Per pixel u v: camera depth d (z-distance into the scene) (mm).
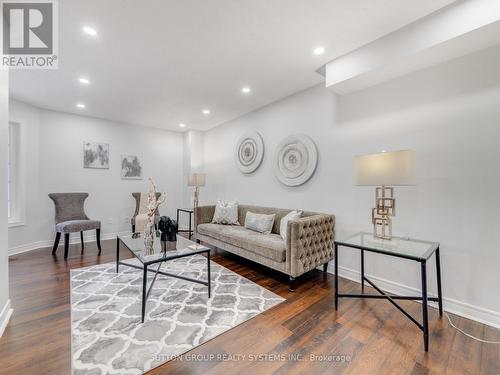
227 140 4844
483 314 1940
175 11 1831
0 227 1792
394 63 2131
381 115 2553
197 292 2451
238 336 1764
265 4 1771
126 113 4355
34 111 3936
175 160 5754
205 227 3885
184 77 2934
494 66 1893
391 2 1756
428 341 1681
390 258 2514
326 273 2975
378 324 1921
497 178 1886
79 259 3445
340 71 2496
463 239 2043
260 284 2670
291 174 3467
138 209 4875
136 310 2086
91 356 1530
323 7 1805
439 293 2039
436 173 2184
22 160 3770
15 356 1521
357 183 2133
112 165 4840
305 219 2615
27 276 2811
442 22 1833
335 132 2986
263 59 2533
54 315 1995
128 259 3449
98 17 1889
